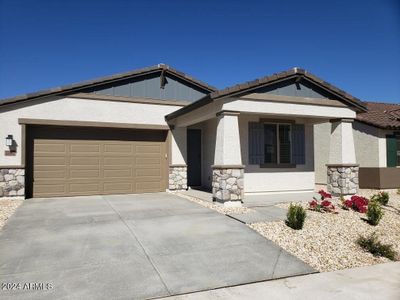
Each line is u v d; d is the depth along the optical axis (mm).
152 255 5621
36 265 5117
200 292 4383
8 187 11195
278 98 10164
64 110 12047
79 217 8281
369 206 8281
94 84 12438
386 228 7906
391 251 6117
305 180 12977
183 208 9438
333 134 11688
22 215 8539
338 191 11383
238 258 5562
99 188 12602
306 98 10664
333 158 11656
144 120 13180
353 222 8086
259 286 4590
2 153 11188
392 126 14906
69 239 6406
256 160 12195
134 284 4535
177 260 5422
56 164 12070
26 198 11594
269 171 12375
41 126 11914
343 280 4863
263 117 12367
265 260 5508
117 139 12961
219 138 9680
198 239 6484
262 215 8320
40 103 11734
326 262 5594
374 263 5691
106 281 4605
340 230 7391
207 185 13938
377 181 15148
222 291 4418
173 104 13648
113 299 4113
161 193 13086
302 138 13008
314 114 10805
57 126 12070
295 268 5223
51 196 11930
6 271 4883
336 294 4371
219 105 9656
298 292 4422
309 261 5590
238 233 6891
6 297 4102
